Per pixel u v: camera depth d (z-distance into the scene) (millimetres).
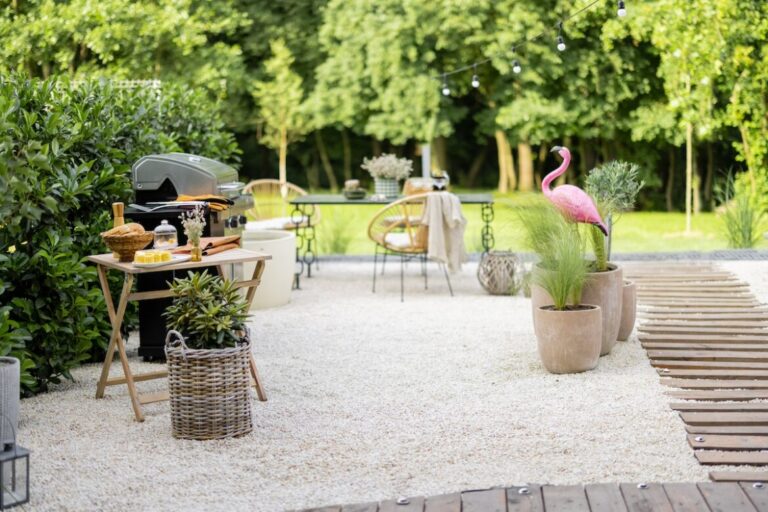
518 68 8500
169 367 4434
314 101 17500
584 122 16625
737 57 12539
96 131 6090
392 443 4309
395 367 5691
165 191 6320
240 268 7301
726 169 17594
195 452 4250
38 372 5289
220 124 9094
